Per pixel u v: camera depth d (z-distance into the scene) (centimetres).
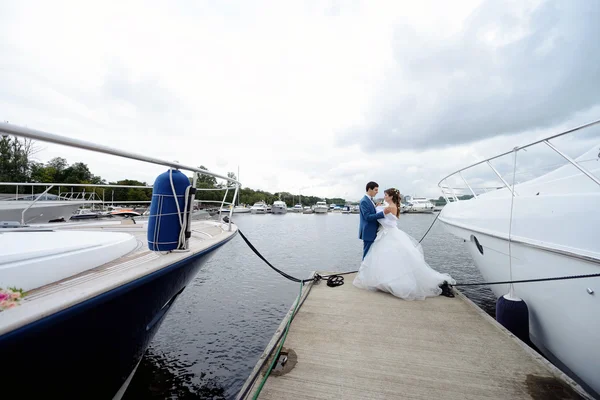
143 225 511
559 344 269
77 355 150
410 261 396
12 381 124
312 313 338
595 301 223
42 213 1042
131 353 212
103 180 4472
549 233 264
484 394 192
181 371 366
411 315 330
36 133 122
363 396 191
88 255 192
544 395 190
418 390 197
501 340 268
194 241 310
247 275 891
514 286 323
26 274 147
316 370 222
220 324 515
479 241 388
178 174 212
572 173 424
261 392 195
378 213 415
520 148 314
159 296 203
